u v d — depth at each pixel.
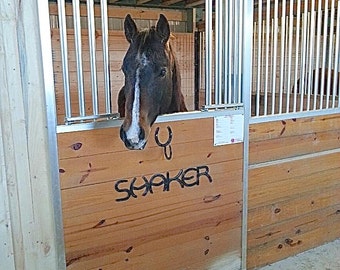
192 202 1.97
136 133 1.42
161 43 1.53
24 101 1.44
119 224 1.78
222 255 2.16
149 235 1.88
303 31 2.27
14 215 1.51
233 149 2.04
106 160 1.68
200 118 1.88
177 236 1.97
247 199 2.18
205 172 1.97
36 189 1.54
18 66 1.41
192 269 2.06
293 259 2.48
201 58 4.44
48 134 1.52
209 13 1.80
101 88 3.68
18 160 1.48
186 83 4.41
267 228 2.33
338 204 2.67
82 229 1.69
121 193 1.75
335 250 2.59
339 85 2.44
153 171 1.81
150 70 1.46
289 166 2.32
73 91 3.39
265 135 2.15
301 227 2.51
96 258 1.76
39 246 1.60
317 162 2.45
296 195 2.41
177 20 4.81
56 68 3.21
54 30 3.09
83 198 1.66
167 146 1.82
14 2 1.36
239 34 1.94
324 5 2.46
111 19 4.37
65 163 1.59
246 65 1.99
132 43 1.50
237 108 2.00
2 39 1.36
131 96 1.44
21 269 1.58
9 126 1.43
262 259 2.37
